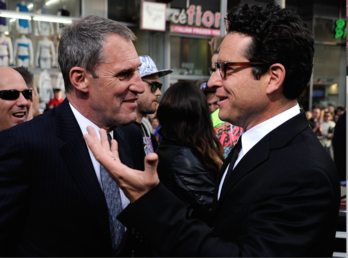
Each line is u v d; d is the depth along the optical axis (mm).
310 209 805
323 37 11172
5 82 1980
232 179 979
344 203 2062
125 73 1151
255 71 957
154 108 2344
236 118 1043
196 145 1688
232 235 921
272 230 797
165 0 8875
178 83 1867
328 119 8234
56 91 7688
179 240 820
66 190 1127
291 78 948
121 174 857
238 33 981
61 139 1167
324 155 897
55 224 1120
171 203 861
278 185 859
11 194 1072
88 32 1129
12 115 2018
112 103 1163
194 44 9617
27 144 1109
